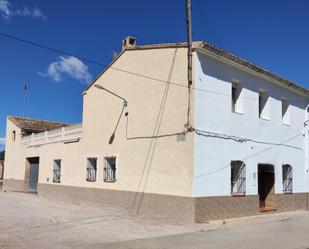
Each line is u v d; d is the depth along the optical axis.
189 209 15.85
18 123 31.66
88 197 21.45
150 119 18.09
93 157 21.42
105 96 21.03
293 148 22.80
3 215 16.89
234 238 12.57
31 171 29.45
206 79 16.86
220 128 17.39
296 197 22.67
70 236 12.74
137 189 18.28
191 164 15.99
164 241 11.96
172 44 17.34
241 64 18.30
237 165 18.56
